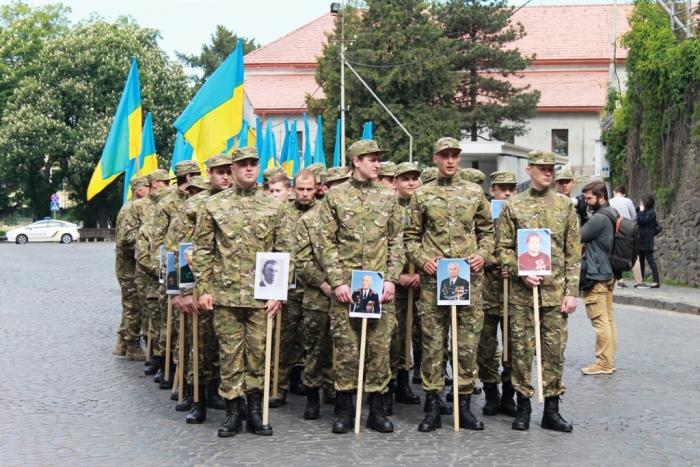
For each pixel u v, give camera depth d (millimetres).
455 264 8414
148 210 11648
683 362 12148
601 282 11266
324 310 9008
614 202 21156
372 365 8469
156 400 9820
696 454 7594
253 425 8312
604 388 10453
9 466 7164
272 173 10992
